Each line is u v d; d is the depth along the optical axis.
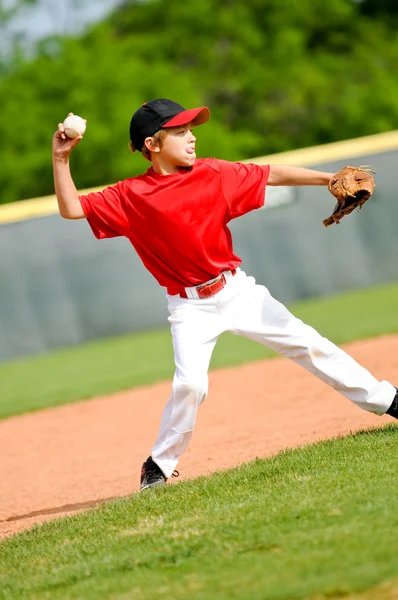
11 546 11.68
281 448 15.86
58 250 44.66
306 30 92.44
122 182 12.94
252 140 81.31
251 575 8.62
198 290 13.01
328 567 8.41
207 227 12.70
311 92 86.81
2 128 76.56
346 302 42.84
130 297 45.50
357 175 12.48
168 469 13.75
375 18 98.38
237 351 34.59
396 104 85.75
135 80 76.81
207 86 86.88
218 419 21.17
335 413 18.95
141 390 28.56
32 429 24.78
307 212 46.81
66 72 76.94
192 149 12.71
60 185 12.67
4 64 86.31
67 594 9.14
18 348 44.34
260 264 46.25
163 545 10.20
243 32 88.56
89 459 19.33
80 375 33.81
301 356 13.47
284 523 10.04
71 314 44.88
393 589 7.75
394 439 13.22
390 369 23.58
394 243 47.53
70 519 12.61
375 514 9.69
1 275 44.22
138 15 93.19
